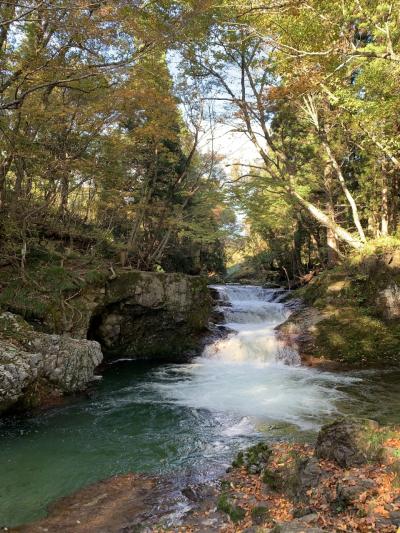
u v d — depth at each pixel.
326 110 15.83
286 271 24.80
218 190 18.09
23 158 10.92
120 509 4.87
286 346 13.02
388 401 8.89
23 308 10.02
